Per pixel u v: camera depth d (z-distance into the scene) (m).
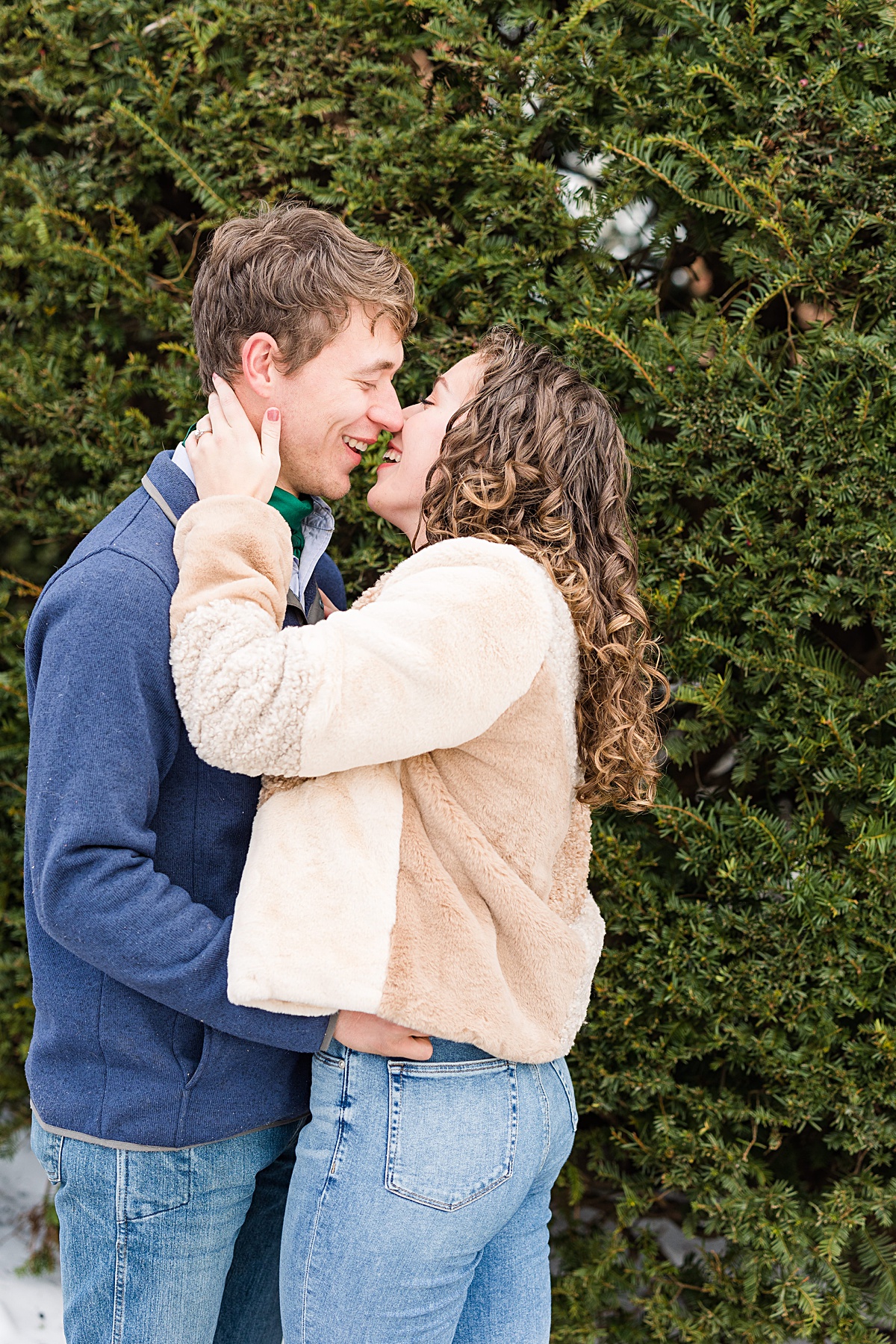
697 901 1.90
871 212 1.72
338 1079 1.14
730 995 1.88
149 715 1.09
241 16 1.91
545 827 1.16
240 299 1.24
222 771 1.19
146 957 1.07
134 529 1.16
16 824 2.36
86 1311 1.20
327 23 1.90
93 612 1.08
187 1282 1.22
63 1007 1.18
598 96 1.86
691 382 1.79
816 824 1.81
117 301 2.20
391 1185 1.09
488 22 1.89
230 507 1.12
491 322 1.91
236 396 1.28
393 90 1.88
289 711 1.00
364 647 1.03
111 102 2.06
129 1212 1.18
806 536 1.78
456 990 1.08
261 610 1.07
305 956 1.05
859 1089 1.83
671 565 1.85
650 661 1.84
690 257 1.97
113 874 1.06
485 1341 1.25
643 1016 1.97
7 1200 2.38
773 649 1.83
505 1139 1.14
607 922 1.93
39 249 2.14
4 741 2.28
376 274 1.25
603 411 1.29
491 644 1.06
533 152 1.91
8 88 2.12
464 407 1.26
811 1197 1.98
